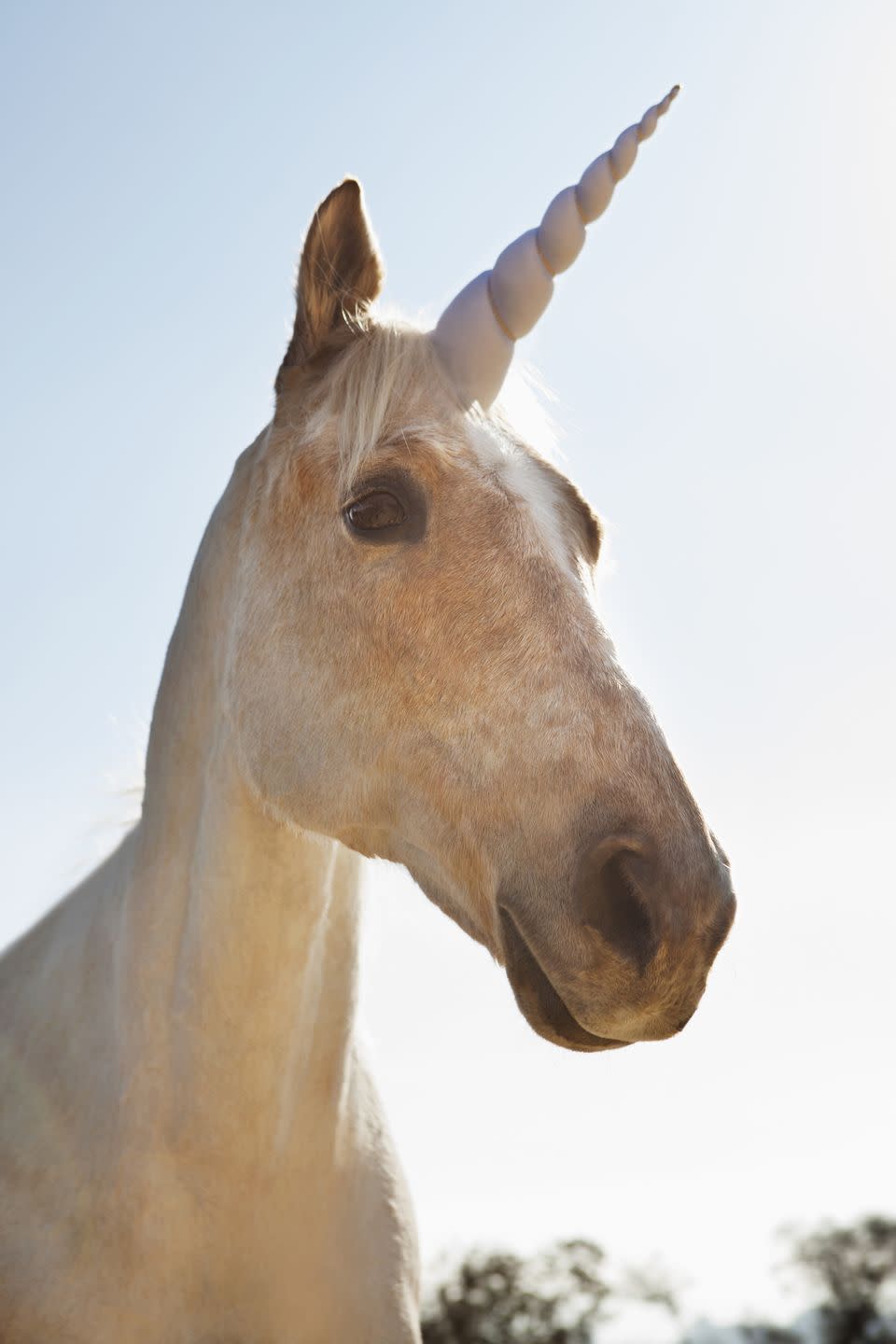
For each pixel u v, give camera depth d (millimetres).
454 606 2051
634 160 2193
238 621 2357
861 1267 28328
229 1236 2215
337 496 2217
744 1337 27266
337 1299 2262
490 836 1965
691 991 1725
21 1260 2242
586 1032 1854
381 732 2107
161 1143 2236
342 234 2553
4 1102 2477
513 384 2408
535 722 1938
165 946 2377
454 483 2125
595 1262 25906
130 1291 2178
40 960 2723
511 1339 25250
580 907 1792
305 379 2469
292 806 2230
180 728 2521
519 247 2264
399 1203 2484
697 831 1791
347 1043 2439
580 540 2225
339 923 2445
